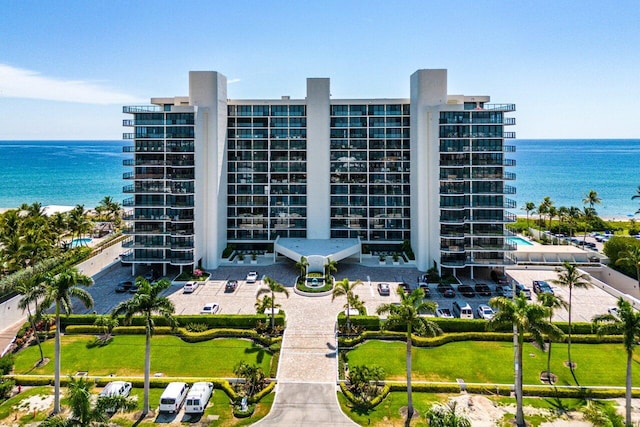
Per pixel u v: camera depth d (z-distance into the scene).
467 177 69.50
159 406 36.62
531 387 39.22
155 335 49.72
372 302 60.59
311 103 82.69
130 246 72.06
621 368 42.72
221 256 80.06
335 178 84.56
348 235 85.56
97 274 73.88
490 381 41.00
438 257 70.19
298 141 84.44
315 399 38.31
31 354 45.78
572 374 41.75
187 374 42.22
